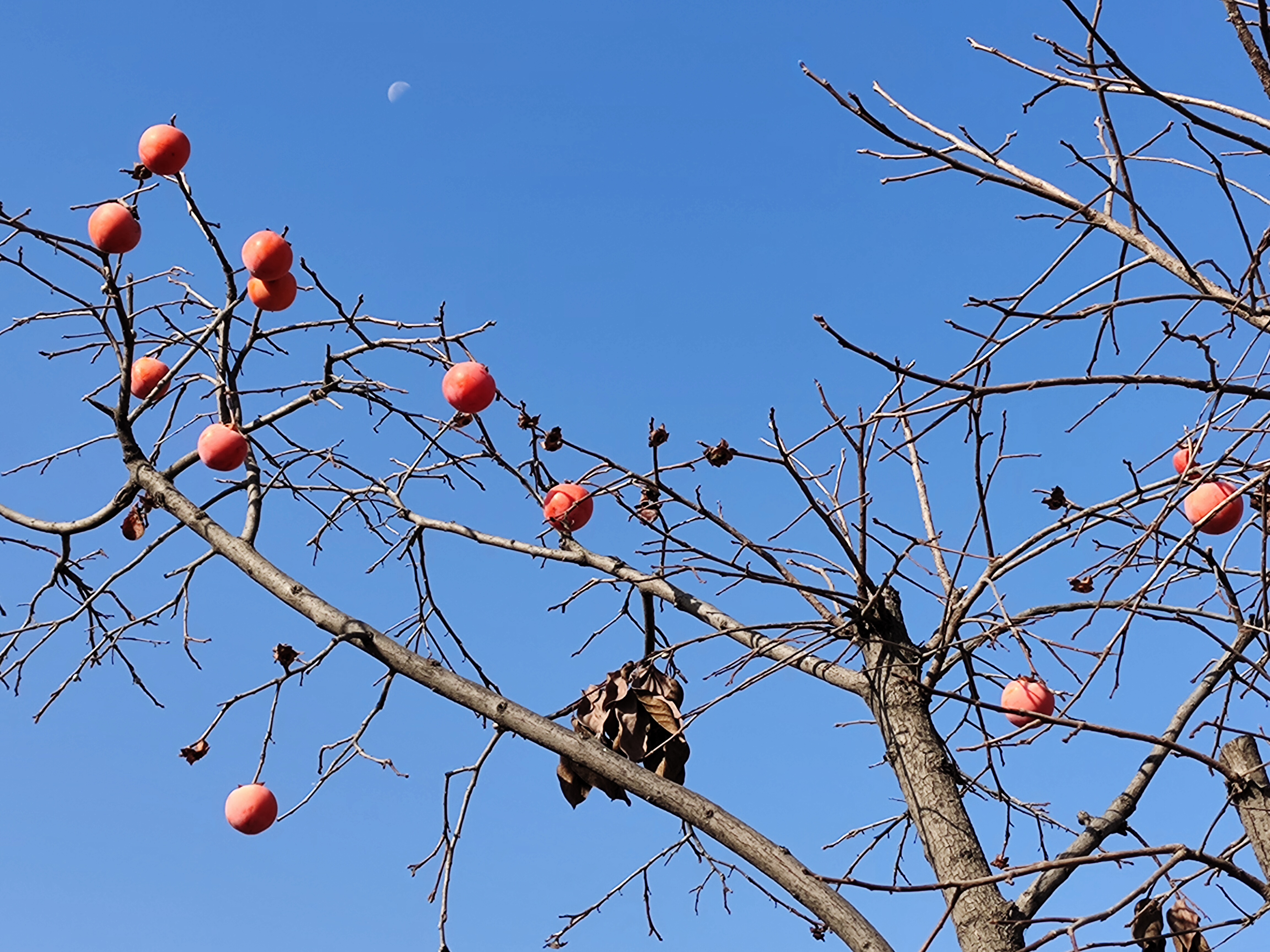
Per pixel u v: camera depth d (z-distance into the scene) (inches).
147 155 187.2
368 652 176.9
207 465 198.7
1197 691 174.2
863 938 151.0
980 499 167.9
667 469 172.7
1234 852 147.9
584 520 183.3
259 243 187.3
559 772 179.5
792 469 167.5
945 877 160.2
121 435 213.2
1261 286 152.4
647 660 186.7
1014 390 147.3
